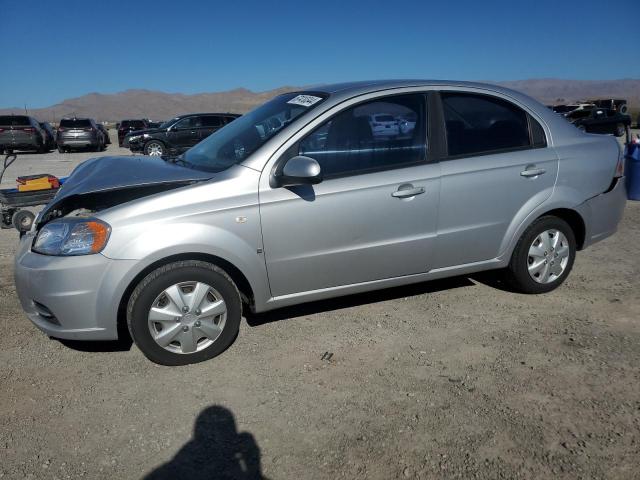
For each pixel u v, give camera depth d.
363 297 4.64
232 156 3.88
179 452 2.73
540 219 4.44
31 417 3.03
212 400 3.17
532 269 4.51
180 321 3.46
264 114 4.26
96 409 3.10
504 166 4.17
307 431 2.88
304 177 3.39
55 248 3.33
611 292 4.71
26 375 3.47
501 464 2.60
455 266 4.22
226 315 3.59
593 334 3.92
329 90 4.04
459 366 3.51
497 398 3.13
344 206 3.71
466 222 4.12
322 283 3.83
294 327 4.10
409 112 3.98
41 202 5.24
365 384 3.31
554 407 3.04
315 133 3.71
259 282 3.63
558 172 4.37
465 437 2.79
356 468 2.59
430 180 3.93
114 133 50.41
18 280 3.46
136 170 3.93
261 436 2.84
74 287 3.26
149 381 3.38
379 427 2.89
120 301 3.35
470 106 4.20
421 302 4.54
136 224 3.30
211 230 3.41
